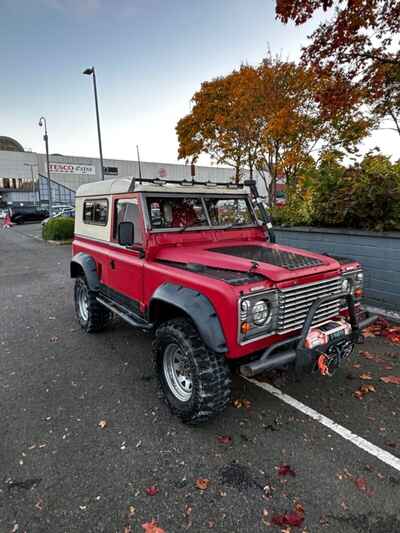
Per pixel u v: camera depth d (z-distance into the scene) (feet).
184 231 11.94
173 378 9.97
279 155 37.58
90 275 15.15
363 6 18.11
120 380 12.07
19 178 211.20
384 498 6.99
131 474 7.78
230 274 9.00
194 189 12.44
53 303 22.08
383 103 24.90
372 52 20.20
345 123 31.35
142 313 11.66
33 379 12.24
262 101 35.68
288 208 24.00
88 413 10.14
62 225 58.70
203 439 8.88
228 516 6.68
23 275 31.32
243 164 45.09
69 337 16.16
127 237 10.85
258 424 9.40
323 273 9.70
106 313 15.98
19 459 8.32
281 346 8.77
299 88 32.07
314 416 9.66
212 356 8.76
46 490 7.39
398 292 16.80
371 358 12.87
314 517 6.63
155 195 11.62
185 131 49.49
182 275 9.39
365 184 18.34
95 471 7.89
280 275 8.64
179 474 7.75
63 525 6.57
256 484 7.42
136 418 9.85
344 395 10.62
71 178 202.18
